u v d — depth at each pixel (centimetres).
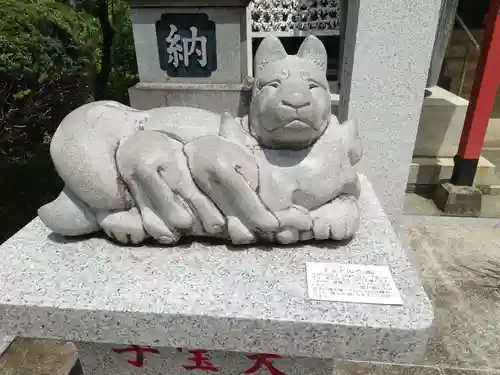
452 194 324
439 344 194
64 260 135
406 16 214
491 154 434
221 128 138
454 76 542
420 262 257
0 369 185
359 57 224
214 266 130
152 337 118
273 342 114
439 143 366
